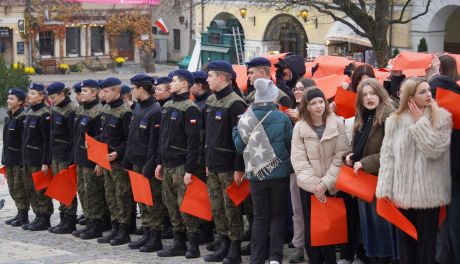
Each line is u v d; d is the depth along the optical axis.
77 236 12.54
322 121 8.98
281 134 9.17
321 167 8.95
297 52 38.72
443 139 8.00
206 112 10.18
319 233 8.93
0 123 31.73
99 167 11.94
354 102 9.31
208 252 10.85
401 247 8.38
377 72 12.03
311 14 35.84
